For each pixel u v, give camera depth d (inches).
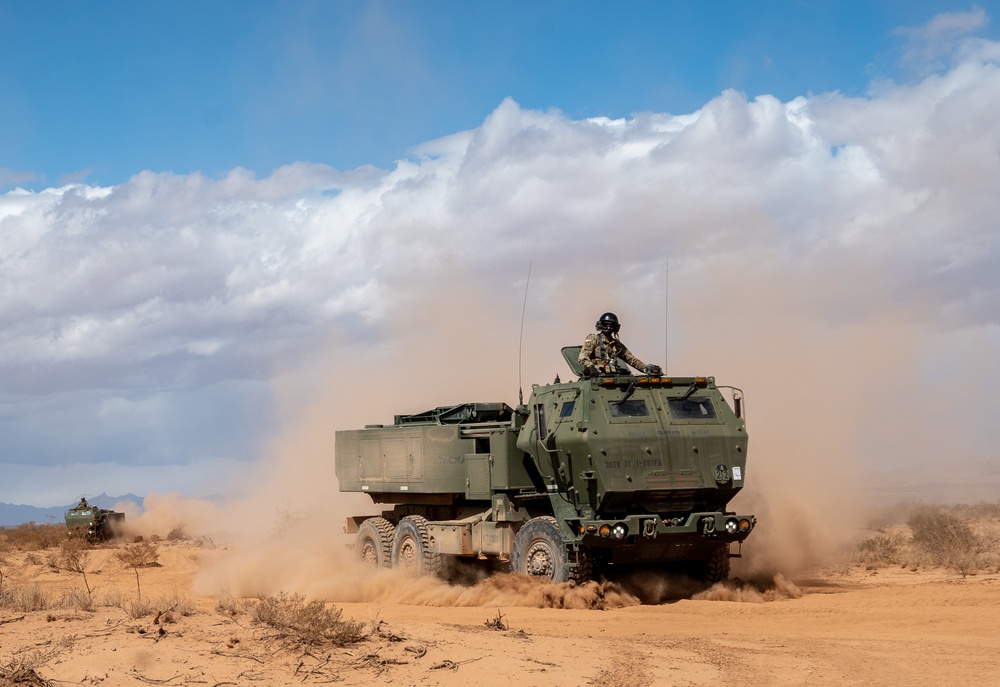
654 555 626.5
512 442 681.0
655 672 374.0
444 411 778.2
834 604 583.5
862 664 393.7
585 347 679.1
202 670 344.8
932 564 814.5
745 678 367.9
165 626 417.7
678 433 629.3
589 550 614.9
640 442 617.6
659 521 609.3
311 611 405.4
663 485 618.8
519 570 653.3
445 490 738.2
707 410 650.2
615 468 608.7
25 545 1640.0
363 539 821.2
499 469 680.4
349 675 345.7
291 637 380.5
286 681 335.9
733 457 644.7
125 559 1090.7
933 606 559.2
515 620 541.0
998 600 563.8
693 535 622.5
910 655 411.8
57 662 353.7
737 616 549.6
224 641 382.6
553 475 643.5
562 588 606.9
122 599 522.6
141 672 341.4
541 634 470.6
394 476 789.9
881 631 487.5
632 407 630.5
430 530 737.0
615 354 681.6
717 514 623.2
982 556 809.5
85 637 395.2
